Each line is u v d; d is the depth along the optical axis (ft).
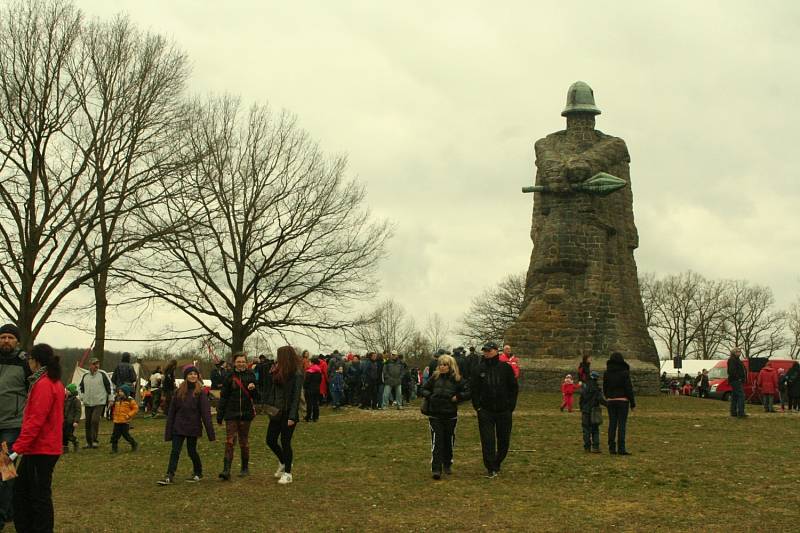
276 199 139.03
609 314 141.79
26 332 102.32
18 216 101.96
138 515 44.88
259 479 54.85
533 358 141.59
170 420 54.24
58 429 37.68
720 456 63.21
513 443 71.10
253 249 137.69
